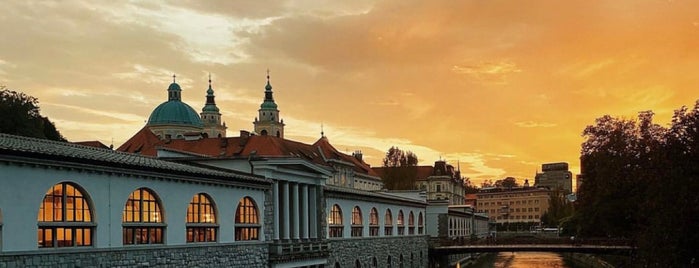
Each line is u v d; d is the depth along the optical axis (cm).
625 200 7031
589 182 7719
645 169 5944
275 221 5509
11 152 3114
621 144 6950
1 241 3109
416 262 9500
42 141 3925
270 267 5366
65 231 3481
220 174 4719
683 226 4828
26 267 3209
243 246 5019
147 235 4066
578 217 9200
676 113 5250
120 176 3834
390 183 16888
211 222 4716
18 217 3192
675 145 5106
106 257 3697
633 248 7081
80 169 3528
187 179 4384
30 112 8888
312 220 6262
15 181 3183
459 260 13025
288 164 5638
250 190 5184
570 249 9125
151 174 4047
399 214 8994
